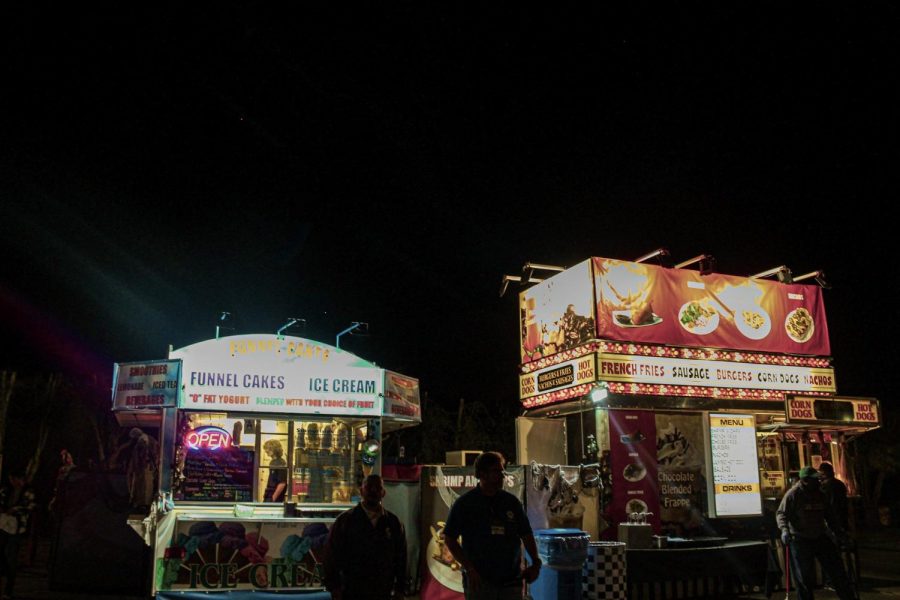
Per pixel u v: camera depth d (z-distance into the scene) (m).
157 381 8.82
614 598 8.84
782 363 13.08
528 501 10.02
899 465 27.28
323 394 9.23
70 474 10.45
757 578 10.70
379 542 5.38
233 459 9.44
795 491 8.84
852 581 10.86
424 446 26.23
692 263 13.03
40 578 11.71
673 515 11.41
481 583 5.39
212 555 8.41
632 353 11.76
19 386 23.56
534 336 13.38
